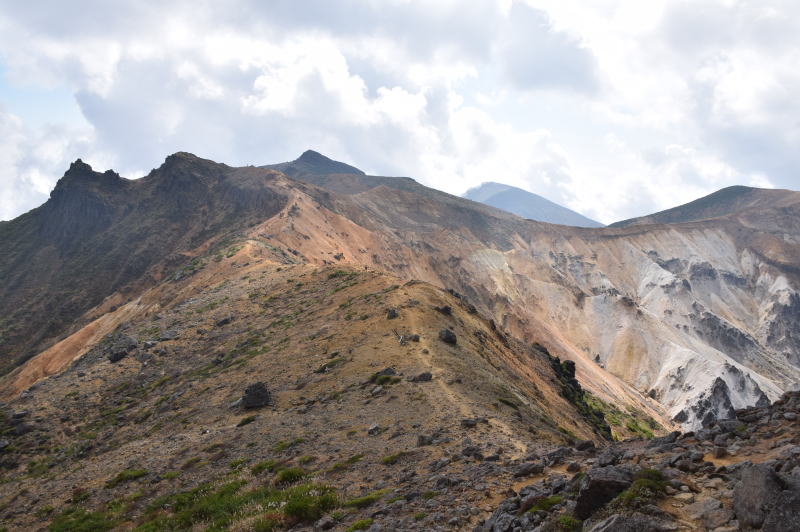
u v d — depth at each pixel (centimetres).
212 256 16812
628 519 1010
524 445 2567
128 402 7069
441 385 4347
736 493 966
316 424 3894
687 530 955
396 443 2969
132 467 4097
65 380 8450
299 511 1916
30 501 3938
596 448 1928
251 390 5059
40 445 6162
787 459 1165
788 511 849
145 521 2783
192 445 4250
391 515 1698
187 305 11462
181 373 7562
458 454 2427
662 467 1313
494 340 8038
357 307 7712
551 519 1227
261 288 11331
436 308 7144
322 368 5562
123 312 16088
